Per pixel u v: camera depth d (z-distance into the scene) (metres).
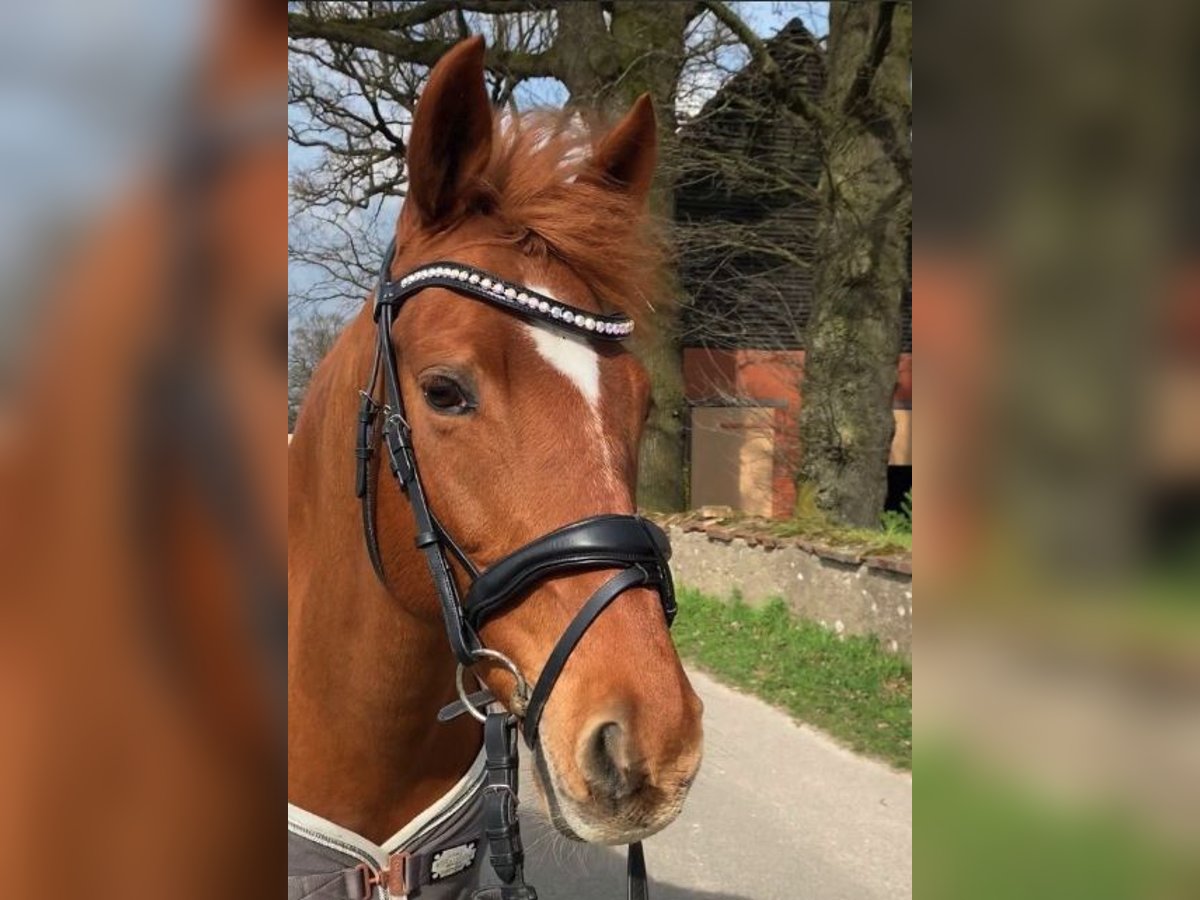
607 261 1.58
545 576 1.40
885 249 9.25
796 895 3.42
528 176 1.63
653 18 10.54
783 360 13.51
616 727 1.30
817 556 6.49
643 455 11.27
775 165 10.71
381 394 1.60
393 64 12.05
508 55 11.55
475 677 1.90
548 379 1.46
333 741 1.76
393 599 1.65
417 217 1.64
